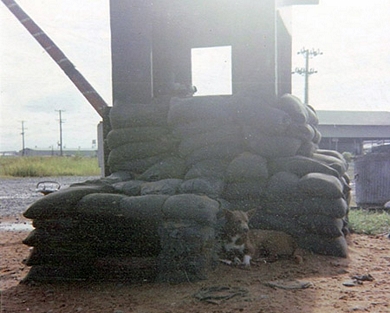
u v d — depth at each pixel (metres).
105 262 5.76
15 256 7.49
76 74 9.89
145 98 7.65
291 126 6.93
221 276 5.62
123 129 7.27
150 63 7.73
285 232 6.55
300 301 4.76
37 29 9.94
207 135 6.85
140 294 5.14
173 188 6.12
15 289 5.50
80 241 5.73
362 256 6.86
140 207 5.55
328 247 6.50
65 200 5.74
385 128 35.69
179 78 9.45
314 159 7.36
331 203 6.40
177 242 5.43
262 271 5.84
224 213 6.08
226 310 4.52
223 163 6.74
